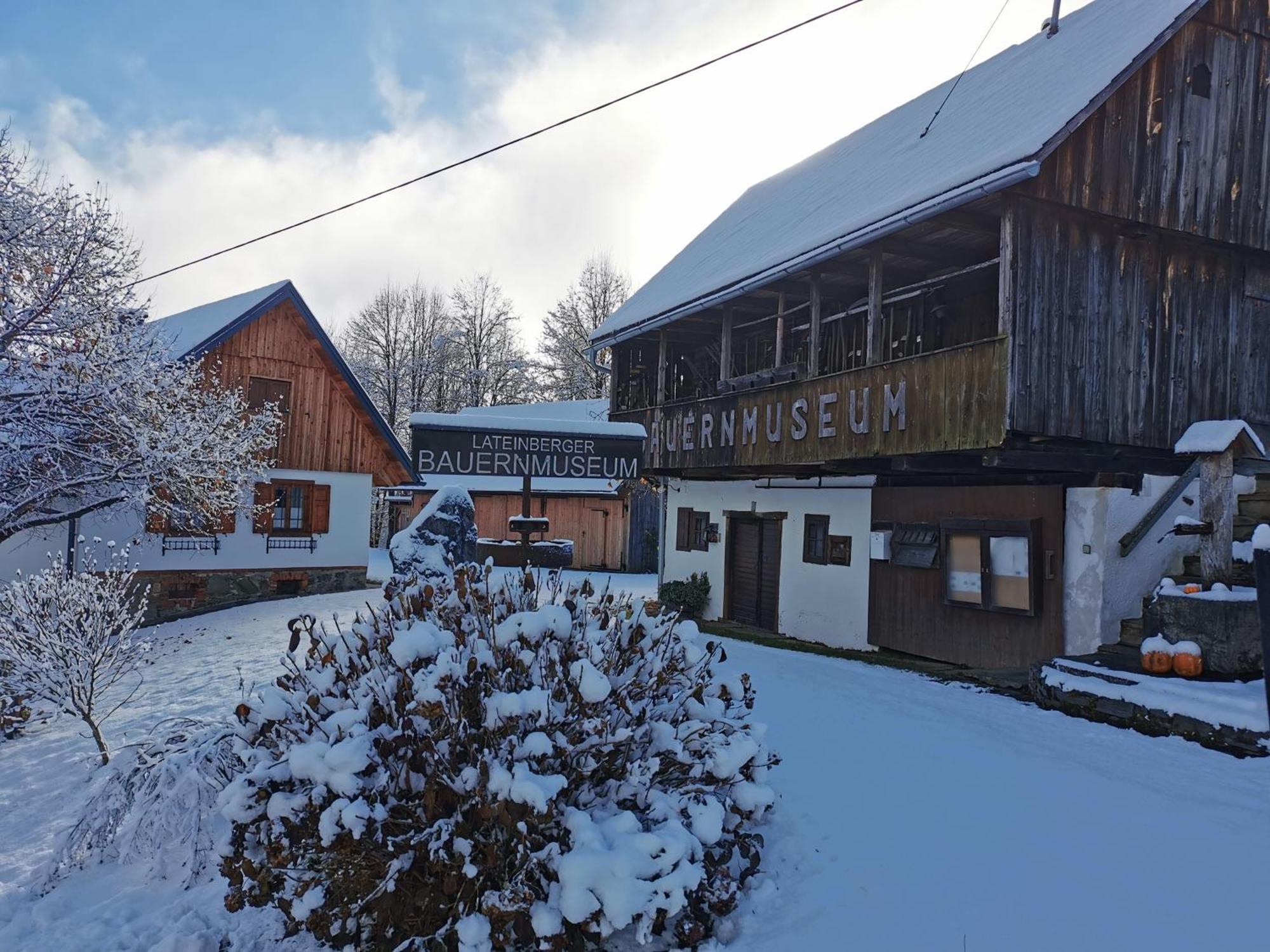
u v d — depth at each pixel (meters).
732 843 3.95
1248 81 10.00
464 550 11.12
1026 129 8.80
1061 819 4.59
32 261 11.71
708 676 4.45
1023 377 8.38
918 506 11.38
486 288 49.91
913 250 10.52
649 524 27.34
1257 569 2.69
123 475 12.00
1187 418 9.65
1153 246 9.48
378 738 3.38
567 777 3.52
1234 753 5.80
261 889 3.48
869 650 12.09
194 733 5.20
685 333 16.14
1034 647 9.48
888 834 4.43
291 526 17.64
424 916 3.36
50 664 6.95
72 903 4.43
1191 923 3.47
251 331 16.92
